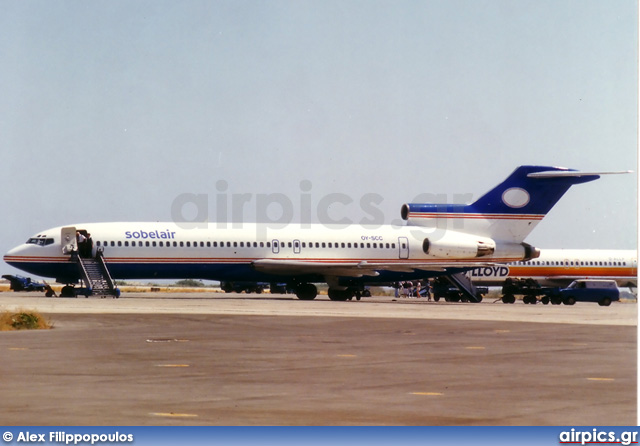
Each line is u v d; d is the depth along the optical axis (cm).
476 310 14662
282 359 6309
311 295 19112
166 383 5072
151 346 7144
